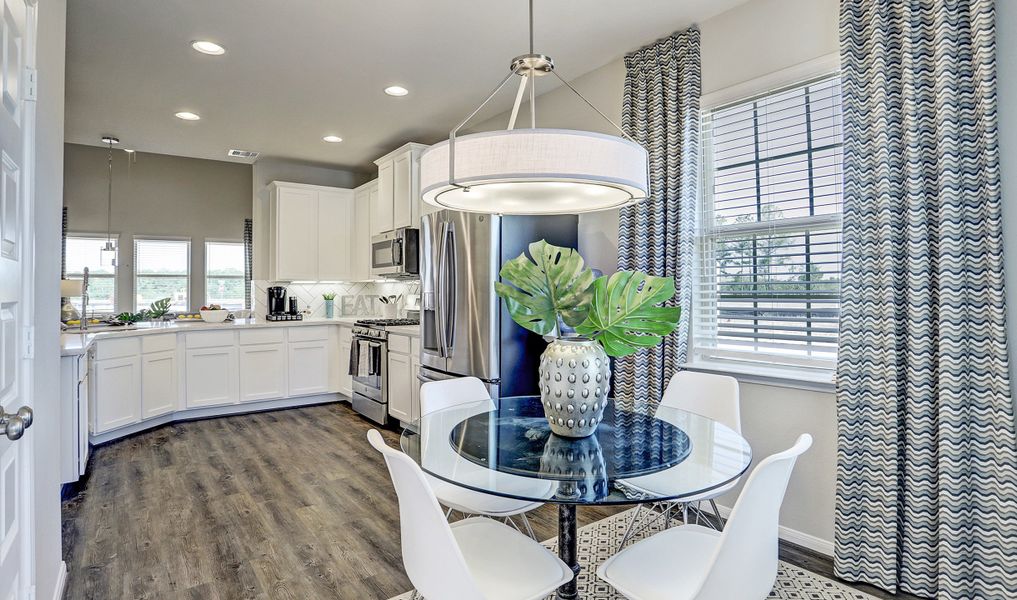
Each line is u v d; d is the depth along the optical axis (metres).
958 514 1.98
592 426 1.85
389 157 4.94
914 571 2.10
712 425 2.03
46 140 1.73
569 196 1.76
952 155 1.99
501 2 2.71
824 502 2.44
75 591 2.10
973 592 1.98
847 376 2.25
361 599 2.07
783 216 2.68
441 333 3.71
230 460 3.69
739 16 2.78
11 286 1.28
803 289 2.60
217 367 4.88
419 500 1.32
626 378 3.18
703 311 3.04
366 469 3.52
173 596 2.08
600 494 1.41
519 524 2.73
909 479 2.10
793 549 2.49
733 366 2.79
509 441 1.83
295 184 5.56
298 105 4.11
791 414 2.55
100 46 3.13
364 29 2.98
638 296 1.84
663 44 3.07
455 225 3.66
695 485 1.47
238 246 8.67
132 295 7.91
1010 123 1.92
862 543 2.23
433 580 1.34
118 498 3.01
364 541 2.54
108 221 7.65
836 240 2.48
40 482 1.67
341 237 5.84
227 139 4.98
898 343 2.14
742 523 1.27
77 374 3.09
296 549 2.46
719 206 2.97
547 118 3.93
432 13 2.82
